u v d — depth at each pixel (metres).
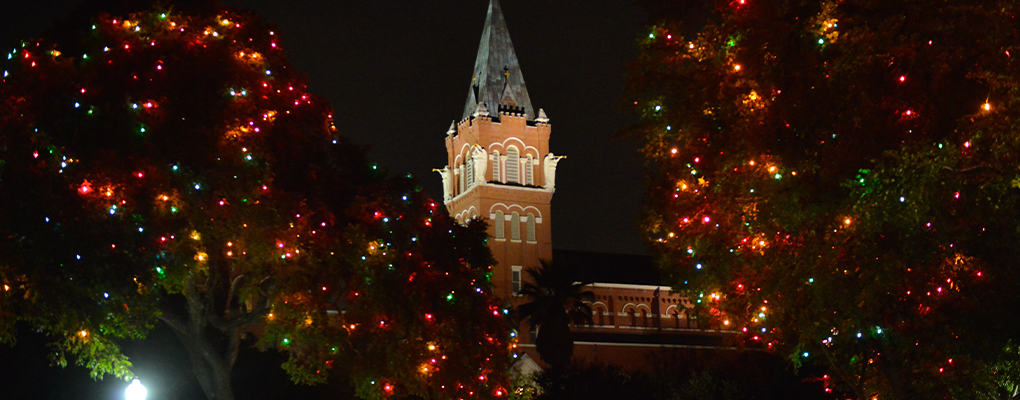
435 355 27.84
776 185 17.36
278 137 26.81
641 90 19.61
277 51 28.20
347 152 29.64
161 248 23.94
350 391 35.12
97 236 22.81
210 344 28.06
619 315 91.69
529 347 84.12
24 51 24.55
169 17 25.67
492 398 29.66
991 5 15.73
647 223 20.59
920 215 15.77
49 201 22.58
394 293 27.16
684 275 20.77
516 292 89.06
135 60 24.23
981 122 15.21
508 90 94.56
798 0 17.33
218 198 24.52
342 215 28.28
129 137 23.50
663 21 19.31
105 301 23.28
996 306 17.52
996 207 16.02
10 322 22.80
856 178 16.38
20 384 28.67
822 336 19.19
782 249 18.08
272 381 35.62
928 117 16.12
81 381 29.56
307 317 26.50
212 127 24.30
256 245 25.41
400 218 29.36
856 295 17.83
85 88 23.66
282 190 25.98
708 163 19.08
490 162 91.31
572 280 67.69
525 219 91.38
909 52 16.06
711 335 92.56
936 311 18.33
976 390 22.05
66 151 23.20
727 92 18.05
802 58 17.25
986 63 15.41
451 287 28.73
